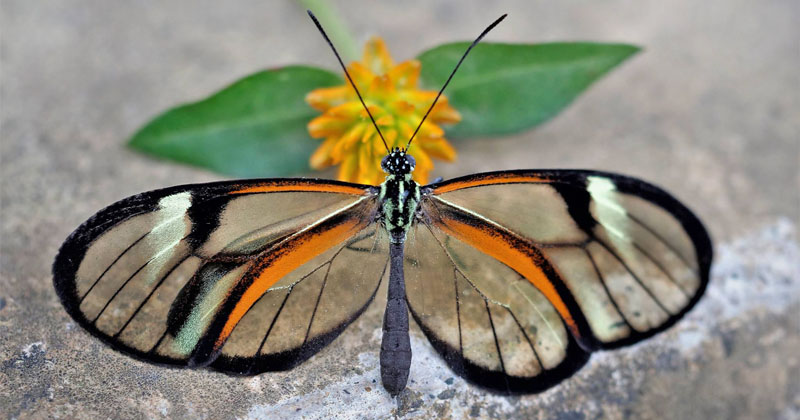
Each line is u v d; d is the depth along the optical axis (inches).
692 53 12.2
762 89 12.0
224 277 10.4
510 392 10.5
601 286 10.6
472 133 11.4
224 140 11.2
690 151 11.6
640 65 12.1
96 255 10.3
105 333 10.3
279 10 12.2
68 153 11.3
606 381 10.7
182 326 10.3
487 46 11.1
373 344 10.6
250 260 10.4
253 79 11.0
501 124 11.3
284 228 10.4
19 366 10.4
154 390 10.4
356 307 10.5
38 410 10.3
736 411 11.0
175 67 11.8
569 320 10.5
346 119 10.9
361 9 12.2
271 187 10.3
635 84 12.0
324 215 10.5
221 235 10.3
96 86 11.7
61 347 10.5
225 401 10.4
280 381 10.5
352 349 10.6
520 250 10.6
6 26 11.9
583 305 10.6
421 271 10.6
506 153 11.6
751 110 11.9
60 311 10.6
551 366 10.5
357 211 10.6
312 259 10.5
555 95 11.3
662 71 12.1
